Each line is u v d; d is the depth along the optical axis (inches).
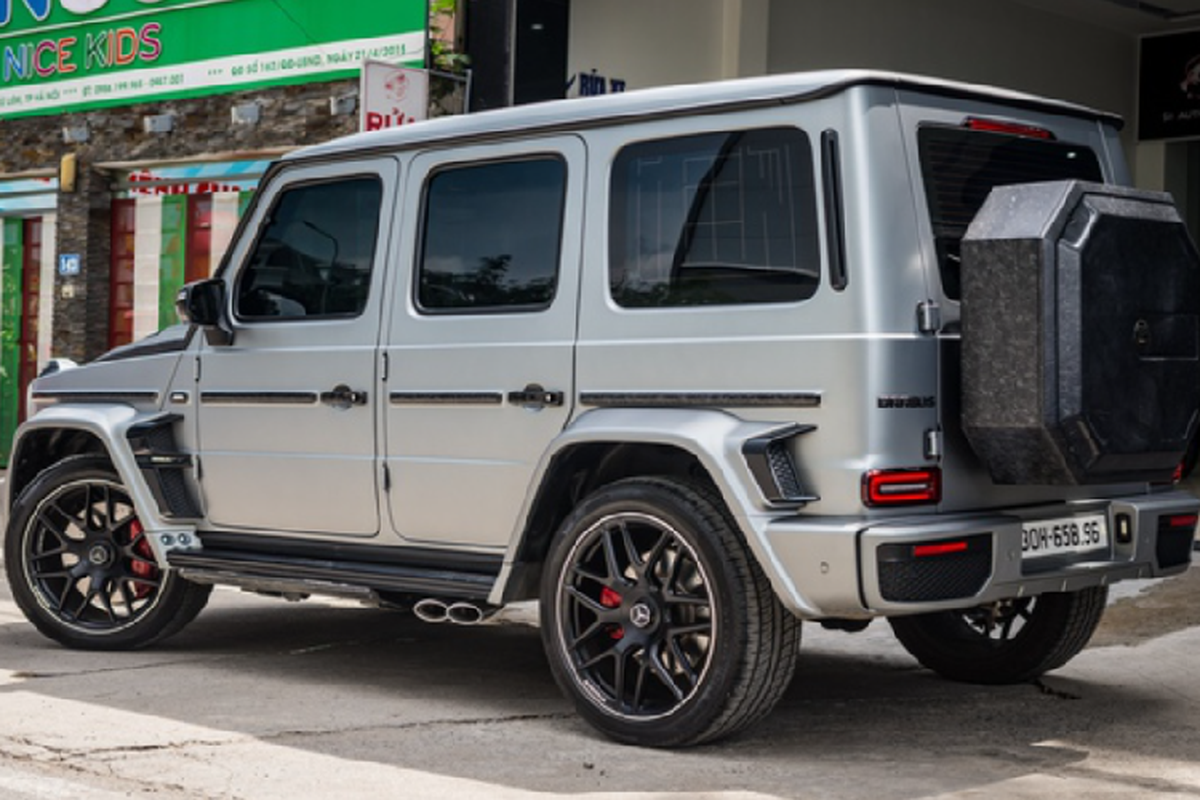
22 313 697.6
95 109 655.1
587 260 250.5
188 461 302.5
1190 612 343.0
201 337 303.0
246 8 605.0
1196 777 222.7
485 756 232.7
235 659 311.3
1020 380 219.1
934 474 225.5
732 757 232.2
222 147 615.8
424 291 271.7
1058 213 220.2
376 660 311.1
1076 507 243.1
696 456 230.2
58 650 320.2
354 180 285.0
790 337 226.2
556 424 251.3
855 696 276.5
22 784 215.0
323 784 216.2
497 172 265.1
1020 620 329.1
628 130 248.7
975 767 227.8
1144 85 751.1
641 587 235.8
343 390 278.2
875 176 224.4
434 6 549.0
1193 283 236.7
